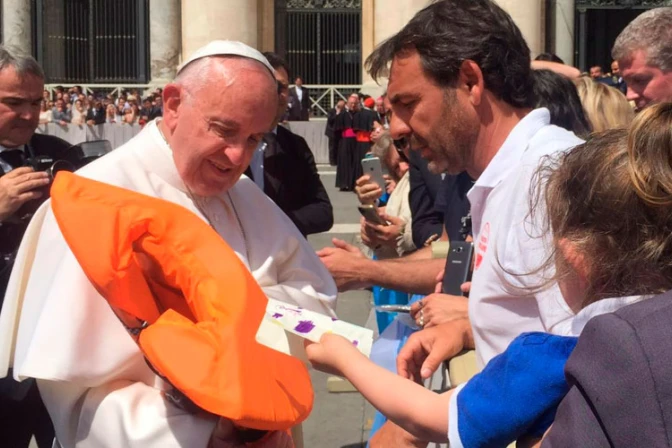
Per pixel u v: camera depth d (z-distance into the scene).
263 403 2.04
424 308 2.82
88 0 26.98
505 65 2.38
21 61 3.85
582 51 24.36
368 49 23.86
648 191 1.45
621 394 1.32
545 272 1.84
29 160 3.80
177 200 2.61
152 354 2.09
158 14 23.70
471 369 2.47
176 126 2.56
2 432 3.43
